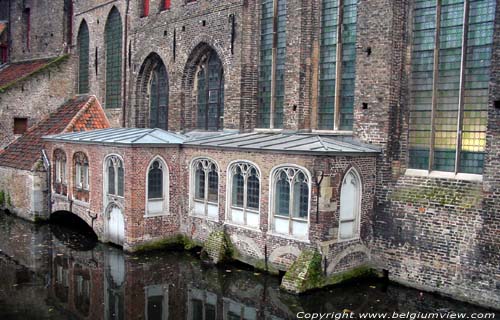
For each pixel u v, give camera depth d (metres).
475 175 14.43
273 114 20.36
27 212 24.61
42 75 30.45
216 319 12.74
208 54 23.22
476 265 13.80
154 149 18.88
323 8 18.44
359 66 16.61
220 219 17.75
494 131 13.54
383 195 15.92
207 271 16.52
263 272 16.19
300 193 15.12
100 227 20.42
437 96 15.34
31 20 36.75
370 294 14.55
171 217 19.44
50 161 23.89
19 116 29.38
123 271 16.56
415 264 15.10
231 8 21.09
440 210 14.58
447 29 15.09
